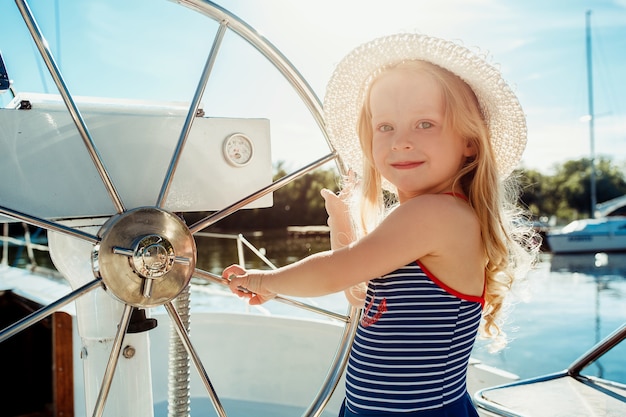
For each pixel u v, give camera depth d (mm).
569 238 18000
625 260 17484
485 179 927
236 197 1125
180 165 1065
